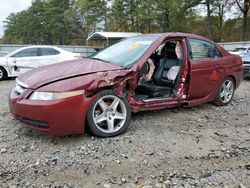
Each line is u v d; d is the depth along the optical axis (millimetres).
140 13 38219
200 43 5590
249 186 3100
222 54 6031
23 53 11734
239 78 6426
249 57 11281
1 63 11438
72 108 3855
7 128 4629
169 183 3104
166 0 36375
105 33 30359
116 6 43344
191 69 5254
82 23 58406
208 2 37531
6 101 6676
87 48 28891
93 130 4125
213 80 5727
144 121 4996
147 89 5020
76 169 3365
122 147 3930
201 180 3182
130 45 5242
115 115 4297
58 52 12188
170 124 4902
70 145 3977
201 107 6031
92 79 4051
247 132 4695
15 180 3141
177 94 5180
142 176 3236
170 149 3916
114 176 3225
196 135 4461
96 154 3723
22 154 3721
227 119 5336
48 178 3182
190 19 40562
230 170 3420
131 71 4410
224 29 42719
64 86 3863
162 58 5535
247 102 6715
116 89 4266
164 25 40188
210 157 3729
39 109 3764
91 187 3016
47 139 4172
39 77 4133
